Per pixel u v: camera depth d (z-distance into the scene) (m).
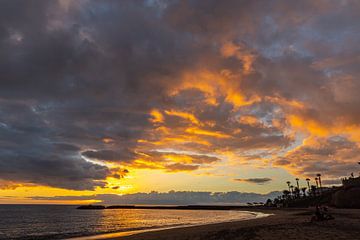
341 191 101.50
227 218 91.81
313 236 25.50
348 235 25.56
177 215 151.88
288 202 192.25
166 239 31.39
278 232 30.02
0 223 92.06
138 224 77.38
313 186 173.88
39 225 82.88
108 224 81.00
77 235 47.25
